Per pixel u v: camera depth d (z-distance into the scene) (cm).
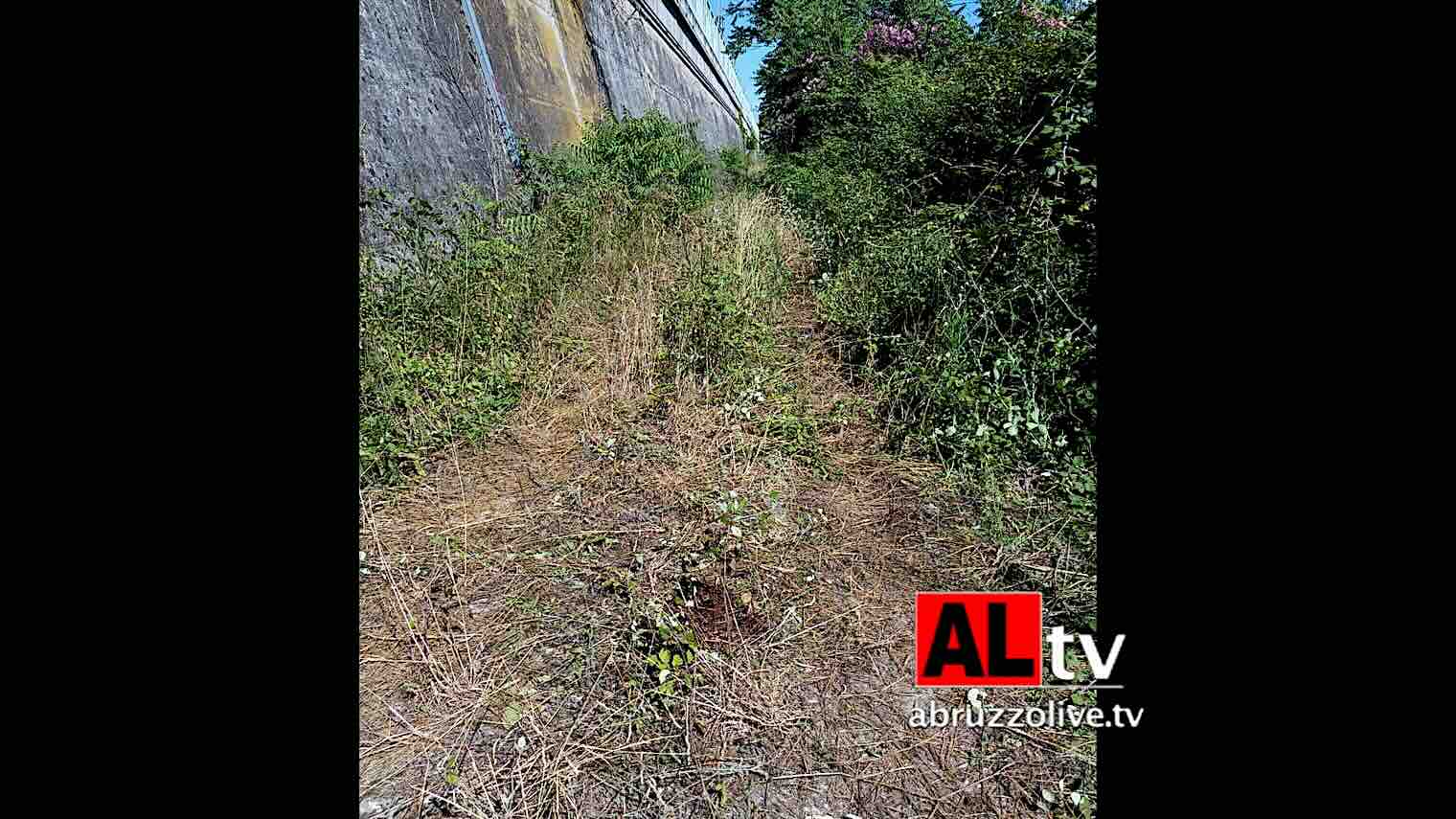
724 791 149
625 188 577
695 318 349
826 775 155
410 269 376
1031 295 326
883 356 362
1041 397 283
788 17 1262
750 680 177
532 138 641
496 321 355
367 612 194
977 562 225
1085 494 236
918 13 1080
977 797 151
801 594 209
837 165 739
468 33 575
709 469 266
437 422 283
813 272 537
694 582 204
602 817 143
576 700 168
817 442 294
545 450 286
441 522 237
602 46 941
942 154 494
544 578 209
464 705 167
